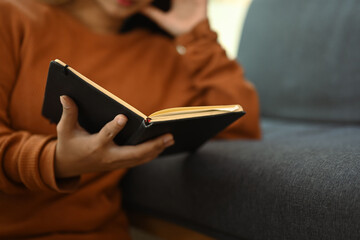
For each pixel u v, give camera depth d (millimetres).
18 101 678
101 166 544
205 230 687
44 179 563
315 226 515
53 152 549
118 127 466
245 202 610
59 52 740
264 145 758
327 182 520
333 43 1099
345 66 1070
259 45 1311
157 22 953
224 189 645
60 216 680
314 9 1163
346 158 572
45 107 567
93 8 834
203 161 705
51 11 770
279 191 563
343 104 1075
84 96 470
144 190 813
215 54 938
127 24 964
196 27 956
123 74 837
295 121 1204
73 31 785
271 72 1267
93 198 732
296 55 1191
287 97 1222
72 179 603
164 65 937
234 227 631
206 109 507
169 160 780
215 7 2104
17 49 694
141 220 863
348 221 479
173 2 1002
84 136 519
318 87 1129
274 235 570
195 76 938
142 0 810
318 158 596
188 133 572
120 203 821
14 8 714
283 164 601
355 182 495
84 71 770
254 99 897
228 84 892
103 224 754
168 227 794
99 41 819
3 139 586
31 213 657
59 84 473
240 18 2090
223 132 889
